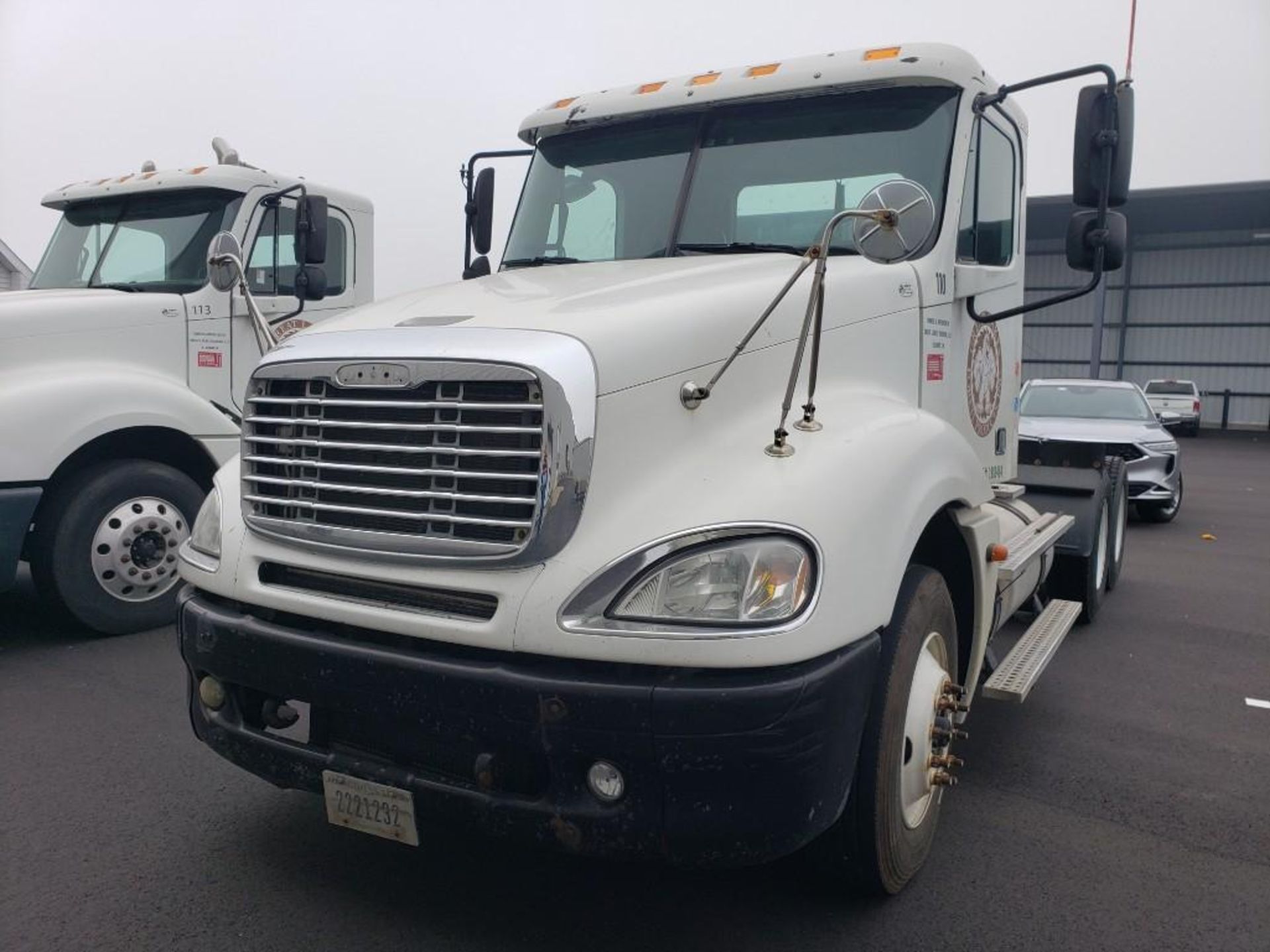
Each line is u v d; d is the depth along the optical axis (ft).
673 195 14.85
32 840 12.40
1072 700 18.90
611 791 8.84
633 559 8.84
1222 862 12.64
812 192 14.07
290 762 10.43
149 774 14.34
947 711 11.73
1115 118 12.93
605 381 9.23
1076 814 13.94
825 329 11.48
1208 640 23.35
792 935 10.71
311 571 10.21
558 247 15.66
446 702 9.09
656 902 11.25
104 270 24.03
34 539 20.16
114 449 21.42
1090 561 23.40
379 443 9.78
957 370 14.85
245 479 10.87
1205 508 50.14
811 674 8.73
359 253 26.61
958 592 13.05
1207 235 134.62
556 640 8.73
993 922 11.08
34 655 19.72
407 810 9.68
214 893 11.27
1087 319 140.05
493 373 9.13
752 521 8.92
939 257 13.83
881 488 9.84
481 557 9.14
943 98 14.05
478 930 10.67
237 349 23.26
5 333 19.54
